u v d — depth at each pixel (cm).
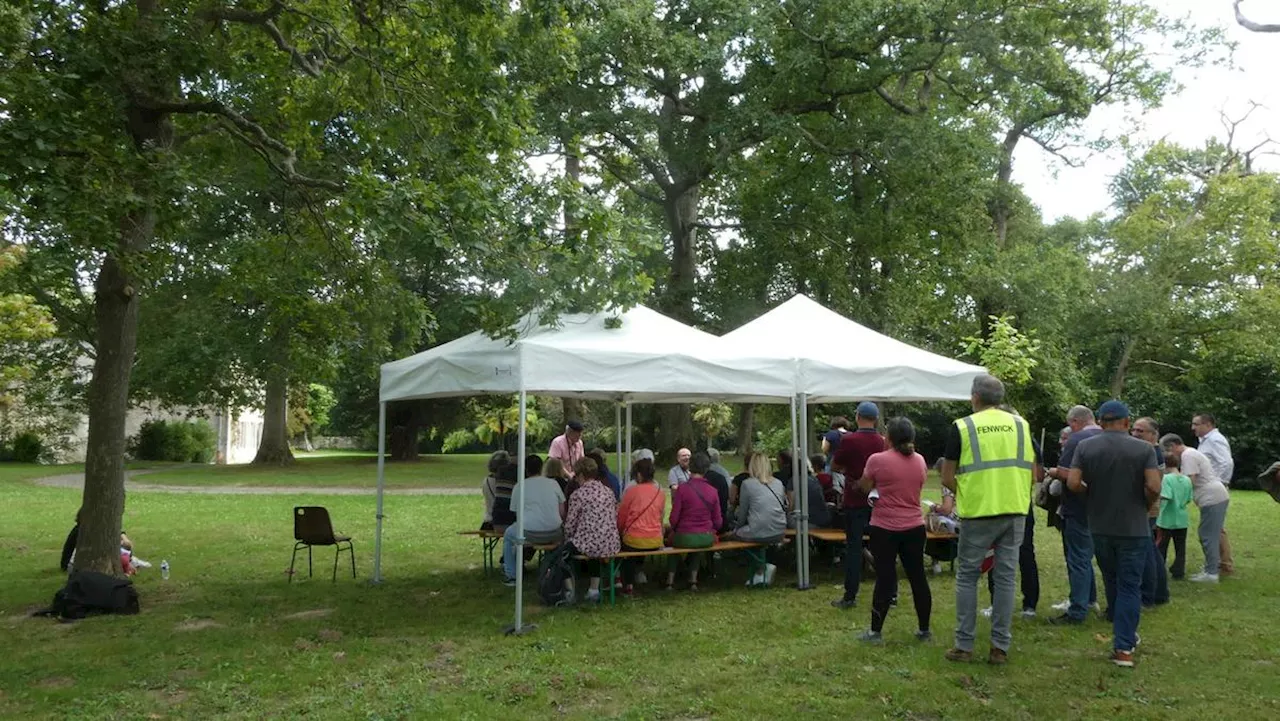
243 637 735
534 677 606
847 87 2330
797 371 909
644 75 2155
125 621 804
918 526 670
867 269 2556
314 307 1101
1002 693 556
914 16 2050
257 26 1057
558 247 854
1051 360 2483
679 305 2703
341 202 855
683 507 909
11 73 700
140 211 784
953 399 977
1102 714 516
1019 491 607
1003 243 3066
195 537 1382
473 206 820
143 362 2984
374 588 962
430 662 654
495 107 936
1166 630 712
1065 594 870
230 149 1077
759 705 537
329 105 1044
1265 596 852
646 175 2819
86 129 732
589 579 996
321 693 580
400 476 2992
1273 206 3048
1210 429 979
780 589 920
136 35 812
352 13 1036
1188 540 1288
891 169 2309
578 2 951
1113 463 613
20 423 4097
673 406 2934
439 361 897
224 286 1126
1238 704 533
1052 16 2127
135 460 4325
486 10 914
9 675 628
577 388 809
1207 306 2948
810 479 983
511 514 979
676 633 730
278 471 3281
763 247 2597
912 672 593
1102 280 3031
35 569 1088
